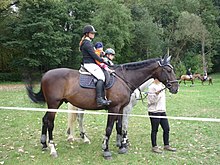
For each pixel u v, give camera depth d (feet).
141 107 42.96
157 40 133.80
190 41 143.33
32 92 20.63
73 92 19.22
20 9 100.99
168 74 19.97
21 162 18.63
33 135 25.41
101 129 27.99
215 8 170.19
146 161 18.97
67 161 18.89
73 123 23.29
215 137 25.13
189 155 20.21
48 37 95.96
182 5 148.56
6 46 98.17
